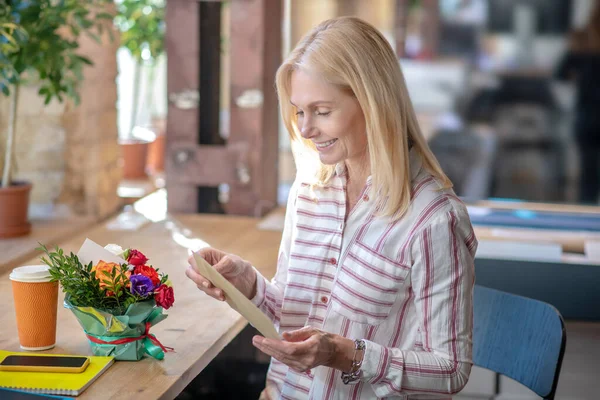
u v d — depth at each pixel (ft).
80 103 11.46
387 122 5.59
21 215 10.42
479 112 13.67
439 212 5.63
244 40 11.81
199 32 12.16
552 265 10.16
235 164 12.09
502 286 10.29
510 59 13.47
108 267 6.08
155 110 17.65
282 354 5.32
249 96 11.91
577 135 13.51
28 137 11.67
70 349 6.40
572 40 13.28
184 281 8.52
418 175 5.80
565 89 13.42
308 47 5.68
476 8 13.41
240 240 10.61
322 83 5.59
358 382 5.90
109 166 12.08
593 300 10.11
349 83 5.54
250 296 6.46
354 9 13.48
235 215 12.21
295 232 6.22
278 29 12.47
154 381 5.83
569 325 11.80
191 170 12.19
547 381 6.74
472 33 13.48
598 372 11.19
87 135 11.61
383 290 5.78
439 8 13.47
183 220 11.78
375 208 5.85
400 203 5.71
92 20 11.16
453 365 5.57
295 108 6.08
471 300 5.72
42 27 9.92
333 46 5.57
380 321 5.86
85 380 5.70
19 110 11.60
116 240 10.46
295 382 6.25
